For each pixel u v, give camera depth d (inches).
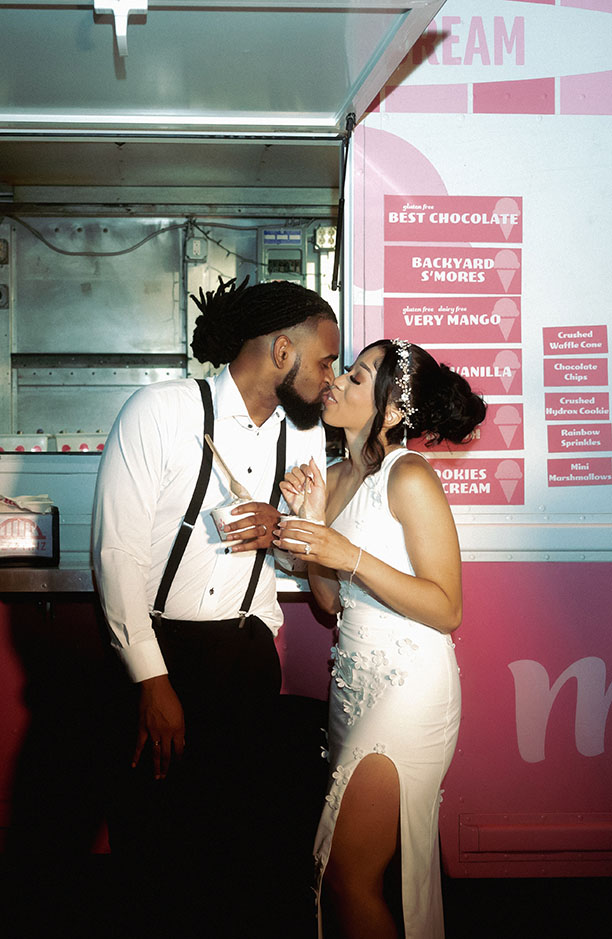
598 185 96.0
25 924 87.0
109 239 155.4
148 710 63.2
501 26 95.4
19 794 92.0
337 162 140.9
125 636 63.5
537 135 95.7
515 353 95.7
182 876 67.2
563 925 89.7
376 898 66.6
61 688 91.7
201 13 66.6
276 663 72.1
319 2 64.5
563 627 94.5
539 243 95.9
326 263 155.6
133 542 64.3
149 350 156.3
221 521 63.7
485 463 95.4
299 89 83.7
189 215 155.6
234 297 70.2
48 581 85.8
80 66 77.2
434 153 95.0
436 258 95.2
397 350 72.9
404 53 73.7
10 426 155.0
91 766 91.7
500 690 94.3
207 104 88.1
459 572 68.6
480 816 94.1
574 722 94.7
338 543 64.5
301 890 75.5
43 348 154.8
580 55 95.8
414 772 67.5
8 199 152.8
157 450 65.6
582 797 94.6
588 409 95.9
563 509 95.8
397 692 68.5
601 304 96.0
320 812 76.5
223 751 67.9
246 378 69.0
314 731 79.4
